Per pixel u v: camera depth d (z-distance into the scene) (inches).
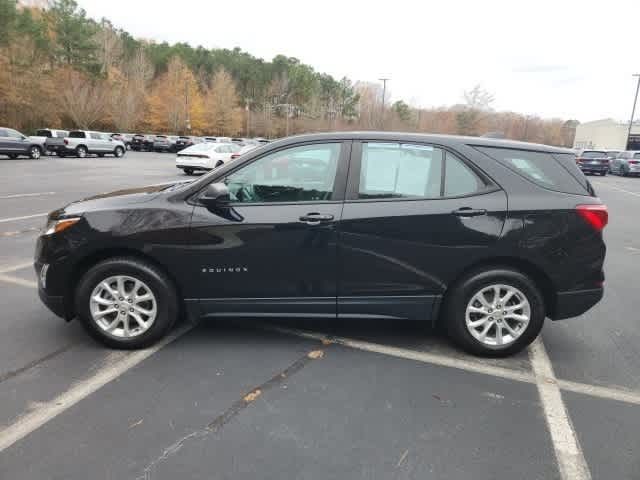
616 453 96.1
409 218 129.6
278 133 3284.9
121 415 105.2
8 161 900.6
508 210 129.6
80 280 133.1
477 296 134.0
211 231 130.5
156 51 3297.2
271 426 102.4
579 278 133.0
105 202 135.8
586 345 150.0
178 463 90.0
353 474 88.2
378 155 133.5
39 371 124.0
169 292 135.0
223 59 3575.3
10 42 1704.0
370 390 118.4
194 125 2753.4
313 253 131.5
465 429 103.2
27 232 288.2
